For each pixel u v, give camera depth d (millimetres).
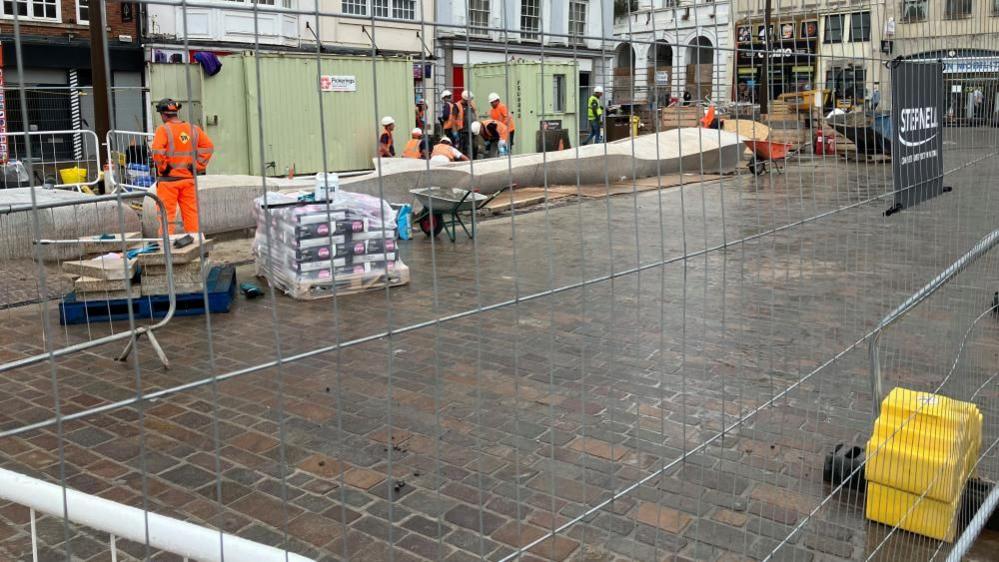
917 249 5805
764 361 5918
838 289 7133
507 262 9625
